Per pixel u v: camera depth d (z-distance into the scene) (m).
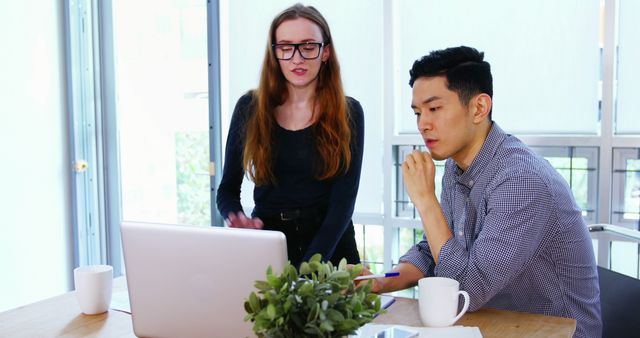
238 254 1.16
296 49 1.94
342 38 3.10
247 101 2.13
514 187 1.41
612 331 1.52
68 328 1.42
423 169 1.54
